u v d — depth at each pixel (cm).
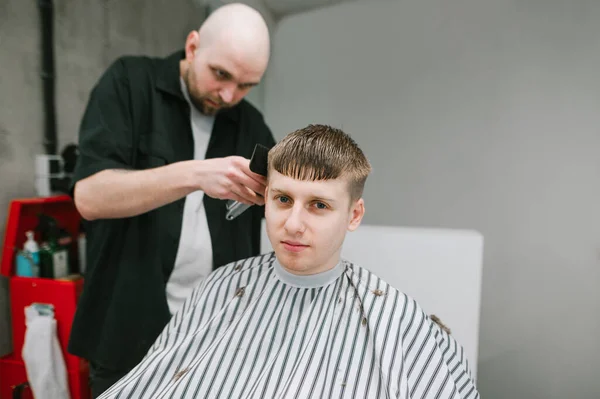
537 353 164
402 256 108
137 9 191
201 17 229
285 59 213
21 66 141
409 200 188
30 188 147
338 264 70
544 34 154
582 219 152
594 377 154
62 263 145
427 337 62
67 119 161
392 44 186
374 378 58
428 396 58
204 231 104
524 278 165
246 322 68
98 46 173
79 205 90
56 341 133
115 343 96
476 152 172
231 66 92
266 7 205
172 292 104
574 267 155
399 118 188
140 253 98
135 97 100
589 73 147
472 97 171
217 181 75
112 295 98
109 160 91
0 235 138
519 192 164
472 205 175
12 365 139
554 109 154
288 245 61
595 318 153
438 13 175
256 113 124
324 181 58
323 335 63
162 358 67
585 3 146
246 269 76
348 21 195
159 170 83
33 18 144
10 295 143
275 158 61
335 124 203
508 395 170
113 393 63
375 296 66
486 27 166
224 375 63
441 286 106
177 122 105
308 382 59
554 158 156
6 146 138
